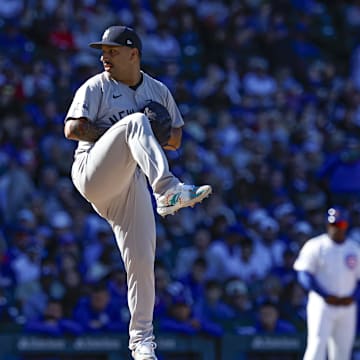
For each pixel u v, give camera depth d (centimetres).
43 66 7431
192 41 8562
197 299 5506
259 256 6119
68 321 4850
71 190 6450
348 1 9881
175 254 6178
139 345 2703
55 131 6750
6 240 6012
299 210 6906
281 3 9356
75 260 5497
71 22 7950
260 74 8181
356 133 7888
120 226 2709
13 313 5188
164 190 2430
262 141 7400
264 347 5038
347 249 4212
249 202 6688
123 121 2523
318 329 4178
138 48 2686
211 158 7019
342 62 9194
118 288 5206
